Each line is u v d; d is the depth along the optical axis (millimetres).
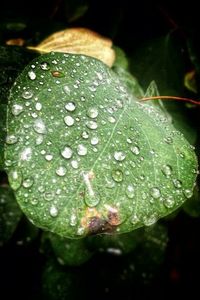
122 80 169
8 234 205
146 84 207
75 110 131
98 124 131
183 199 130
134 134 135
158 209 126
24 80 133
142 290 276
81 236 118
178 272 331
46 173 119
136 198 124
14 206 207
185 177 134
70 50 174
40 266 270
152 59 211
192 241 290
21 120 125
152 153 134
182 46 213
